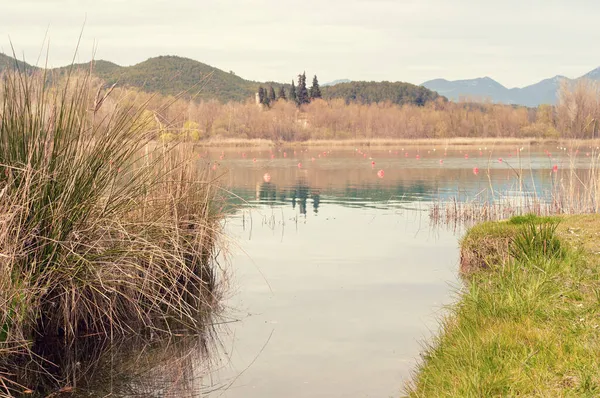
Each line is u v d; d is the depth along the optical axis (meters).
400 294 8.04
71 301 6.28
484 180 25.36
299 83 125.06
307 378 5.37
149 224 7.09
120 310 6.85
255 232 13.09
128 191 6.80
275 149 59.25
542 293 6.14
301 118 91.50
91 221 6.29
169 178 8.48
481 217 14.89
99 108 6.45
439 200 18.20
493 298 6.12
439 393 4.41
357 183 24.64
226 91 159.12
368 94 158.62
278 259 10.33
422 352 5.89
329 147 66.19
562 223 10.11
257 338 6.41
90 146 6.43
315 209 17.03
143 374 5.50
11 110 6.05
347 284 8.61
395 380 5.28
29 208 5.83
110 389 5.17
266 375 5.46
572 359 4.45
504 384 4.20
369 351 5.98
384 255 10.63
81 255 6.14
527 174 27.27
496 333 5.09
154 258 7.21
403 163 37.16
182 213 8.63
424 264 9.88
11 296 5.34
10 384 5.23
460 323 5.82
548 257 7.56
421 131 84.62
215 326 6.83
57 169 6.09
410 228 13.71
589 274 6.83
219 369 5.59
